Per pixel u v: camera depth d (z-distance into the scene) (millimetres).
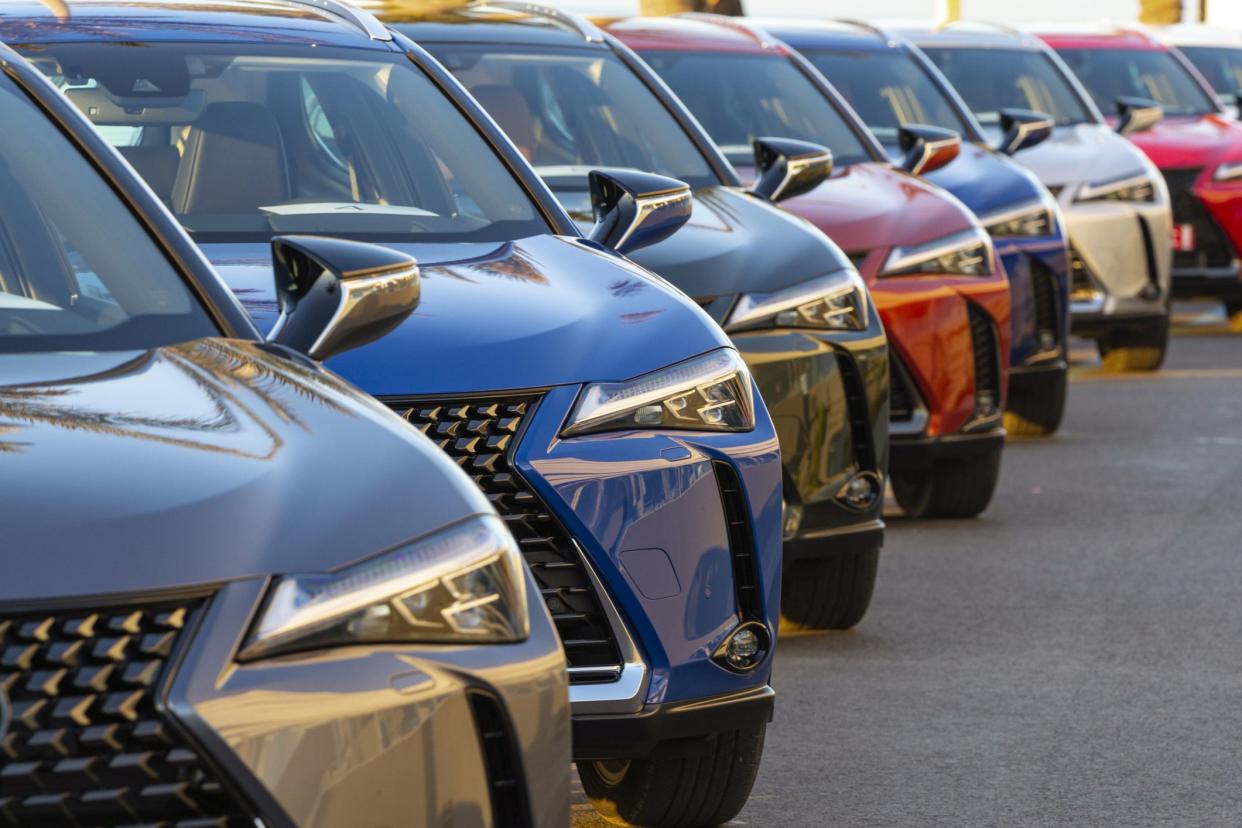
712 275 8117
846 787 6863
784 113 12625
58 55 7195
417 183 7090
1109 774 7039
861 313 8328
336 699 3656
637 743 5684
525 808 3926
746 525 5965
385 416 4320
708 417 5926
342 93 7352
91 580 3586
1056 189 17516
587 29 10273
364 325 4695
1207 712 7887
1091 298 17609
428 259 6449
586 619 5633
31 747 3457
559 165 9461
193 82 7238
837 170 11641
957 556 11078
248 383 4328
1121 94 23891
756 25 15805
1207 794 6824
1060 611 9727
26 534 3643
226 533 3750
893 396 10805
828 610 8992
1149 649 8953
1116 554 11156
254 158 7039
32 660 3506
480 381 5648
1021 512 12453
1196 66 29656
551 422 5648
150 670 3543
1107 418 16484
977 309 10992
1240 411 16938
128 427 4051
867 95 15422
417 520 3951
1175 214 22156
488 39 9930
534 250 6652
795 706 7953
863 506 8305
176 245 4930
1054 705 7973
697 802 6277
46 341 4531
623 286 6312
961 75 18531
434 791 3764
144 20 7496
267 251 6574
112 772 3477
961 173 14172
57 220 4898
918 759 7211
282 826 3570
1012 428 15320
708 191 9000
